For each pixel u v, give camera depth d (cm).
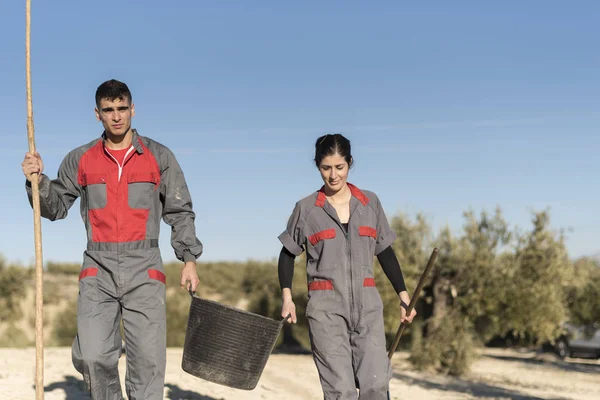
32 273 2411
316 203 494
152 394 470
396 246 1677
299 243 505
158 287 471
